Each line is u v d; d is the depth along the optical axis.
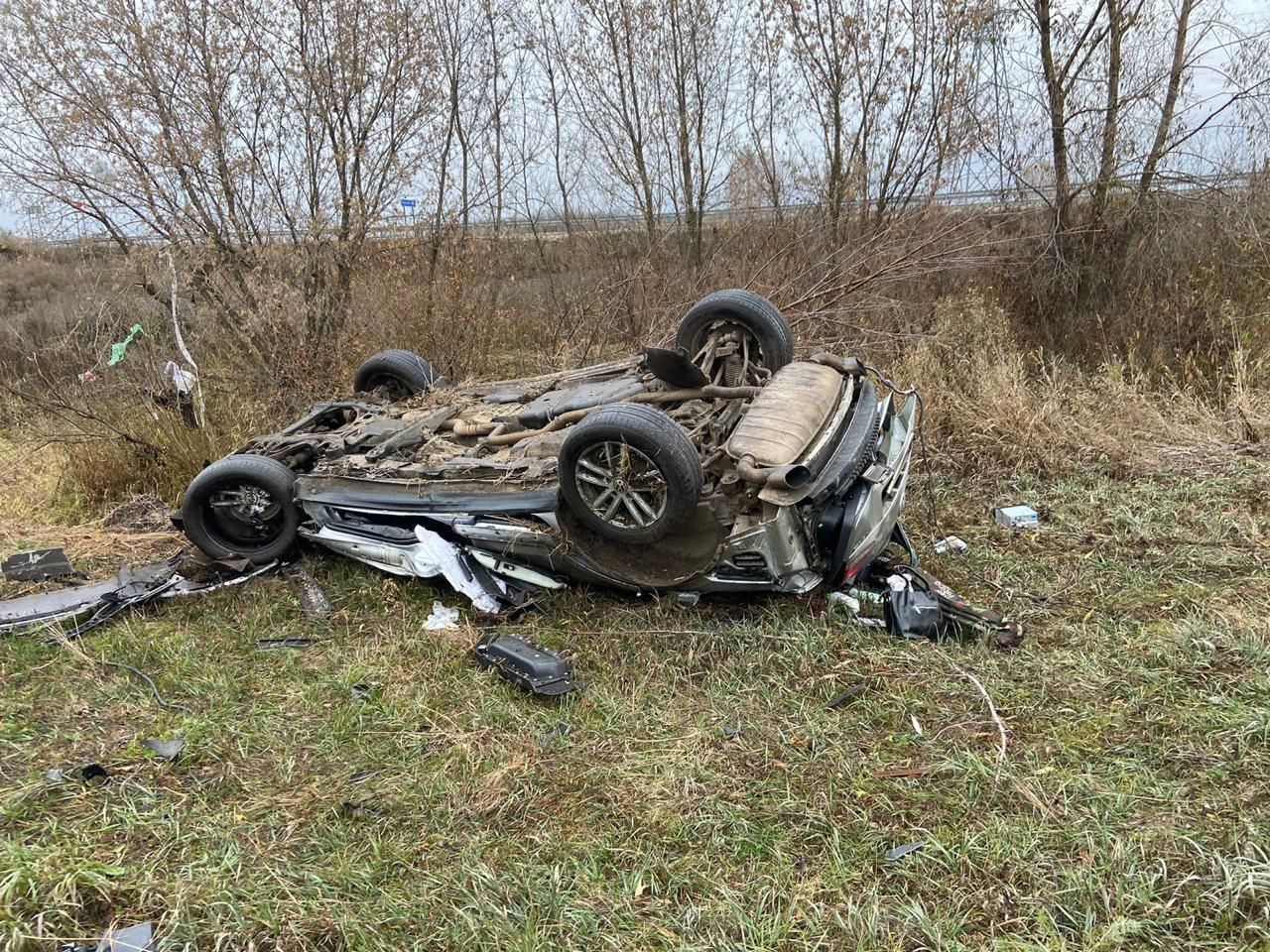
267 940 2.52
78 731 3.62
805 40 9.09
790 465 3.64
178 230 7.62
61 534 5.95
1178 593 4.25
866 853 2.73
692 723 3.50
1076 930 2.39
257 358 7.92
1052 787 2.93
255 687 3.96
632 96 10.29
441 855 2.84
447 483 4.61
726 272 8.54
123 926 2.58
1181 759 3.02
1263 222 7.65
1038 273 8.34
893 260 8.09
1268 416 6.33
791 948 2.40
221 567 5.18
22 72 7.26
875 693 3.59
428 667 4.02
